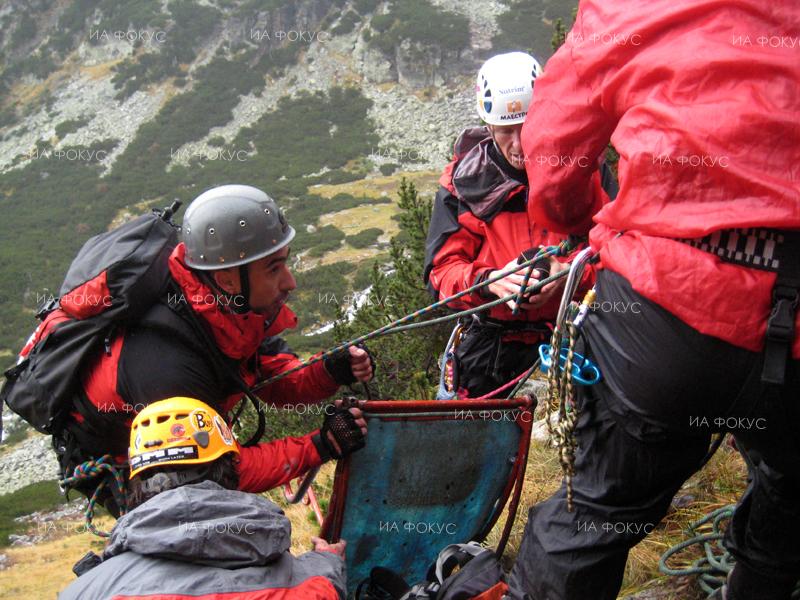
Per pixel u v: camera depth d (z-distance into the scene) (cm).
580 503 232
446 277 355
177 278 277
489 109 343
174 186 10381
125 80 12775
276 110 11875
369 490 289
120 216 9962
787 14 189
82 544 1989
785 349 185
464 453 295
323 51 12675
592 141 229
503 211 350
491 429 296
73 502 3127
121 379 273
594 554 230
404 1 12962
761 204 182
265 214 281
